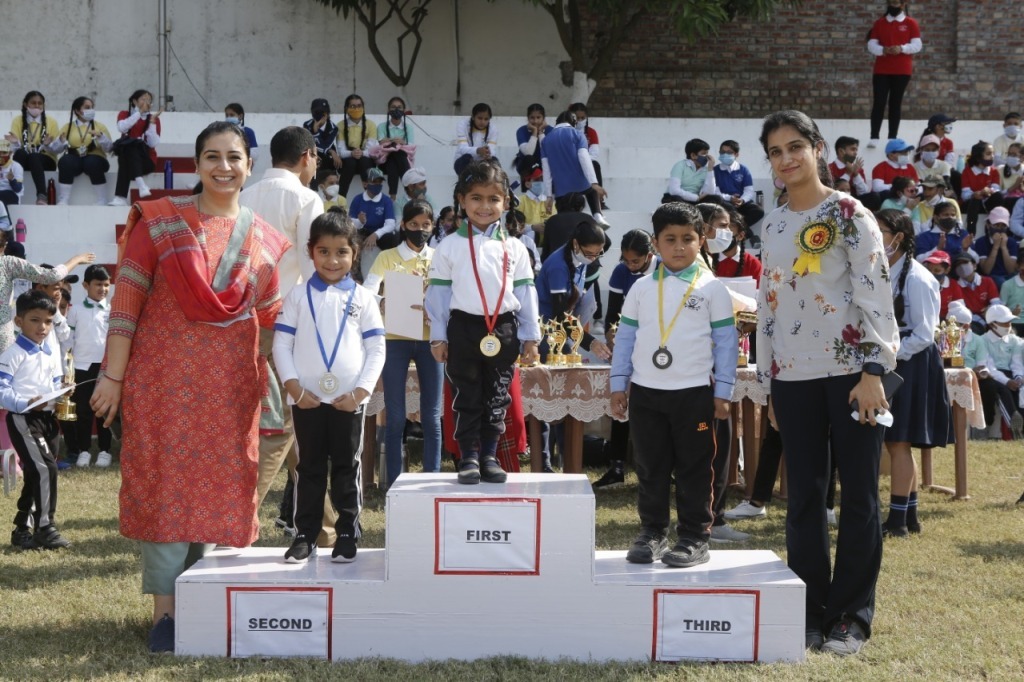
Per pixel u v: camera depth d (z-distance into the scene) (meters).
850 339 4.33
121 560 5.75
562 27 15.43
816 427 4.45
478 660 4.18
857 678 3.99
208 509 4.30
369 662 4.14
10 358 6.16
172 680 3.92
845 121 14.16
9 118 13.58
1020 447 9.76
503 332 4.70
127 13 15.82
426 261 6.83
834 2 16.64
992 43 16.67
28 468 5.99
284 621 4.23
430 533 4.23
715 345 4.58
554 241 9.43
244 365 4.41
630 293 4.77
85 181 12.73
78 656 4.20
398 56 16.22
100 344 9.11
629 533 6.39
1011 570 5.57
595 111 16.52
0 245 8.44
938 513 7.12
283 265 5.34
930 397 6.43
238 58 16.03
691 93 16.59
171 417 4.29
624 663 4.16
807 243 4.32
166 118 13.86
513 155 13.12
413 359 6.43
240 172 4.39
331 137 12.28
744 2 14.85
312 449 4.59
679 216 4.60
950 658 4.20
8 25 15.69
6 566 5.61
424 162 13.23
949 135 14.48
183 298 4.26
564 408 7.04
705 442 4.54
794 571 4.54
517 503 4.23
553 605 4.24
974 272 11.58
